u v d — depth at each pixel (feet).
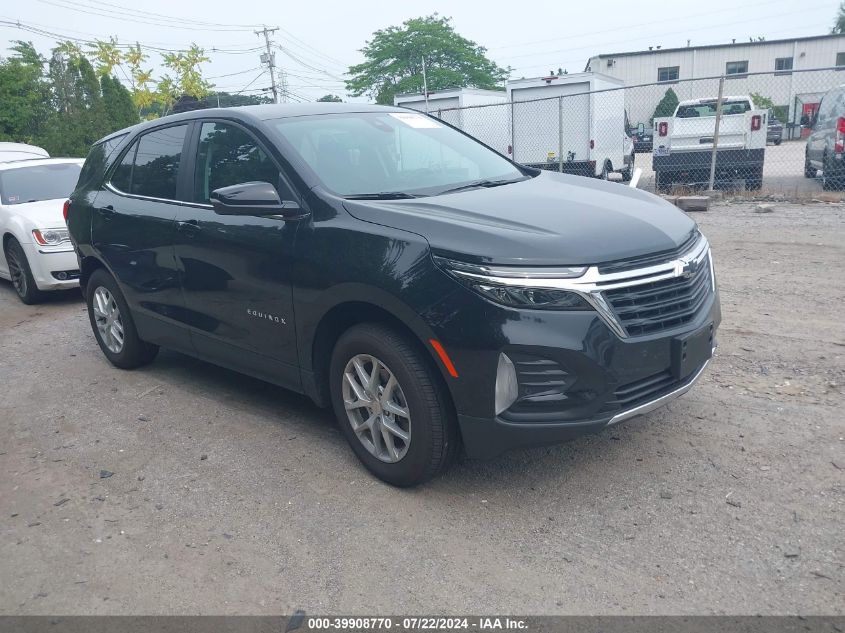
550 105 58.85
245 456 13.91
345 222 12.19
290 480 12.88
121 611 9.75
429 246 11.05
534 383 10.53
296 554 10.74
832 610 8.94
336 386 12.83
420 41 176.14
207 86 80.94
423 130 16.21
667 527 10.82
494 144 63.16
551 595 9.53
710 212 37.83
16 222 27.02
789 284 22.81
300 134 14.19
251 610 9.61
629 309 10.78
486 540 10.79
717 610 9.05
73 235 19.22
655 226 11.85
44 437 15.44
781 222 33.45
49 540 11.56
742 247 28.58
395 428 12.01
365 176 13.70
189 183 15.55
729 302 21.42
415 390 11.38
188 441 14.74
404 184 13.91
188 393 17.38
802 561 9.86
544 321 10.37
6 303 28.66
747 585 9.46
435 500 11.94
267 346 13.93
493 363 10.55
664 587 9.53
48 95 97.30
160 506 12.33
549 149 59.52
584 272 10.46
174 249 15.49
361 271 11.64
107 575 10.55
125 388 17.97
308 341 12.94
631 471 12.44
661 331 11.10
